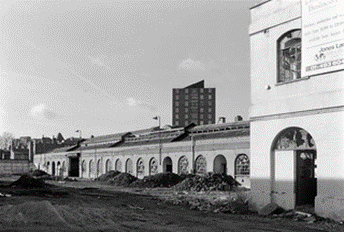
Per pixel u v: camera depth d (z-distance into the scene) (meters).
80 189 36.53
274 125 17.73
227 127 47.88
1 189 31.00
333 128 15.08
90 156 78.19
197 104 157.62
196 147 49.62
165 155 55.62
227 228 12.98
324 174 15.24
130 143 67.69
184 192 33.69
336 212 14.58
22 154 117.62
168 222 14.08
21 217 12.76
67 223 12.55
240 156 43.03
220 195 29.19
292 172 16.98
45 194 26.45
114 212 16.28
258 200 18.09
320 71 15.69
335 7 15.28
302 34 16.52
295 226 13.64
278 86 17.70
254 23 19.14
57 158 92.25
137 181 44.09
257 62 18.91
